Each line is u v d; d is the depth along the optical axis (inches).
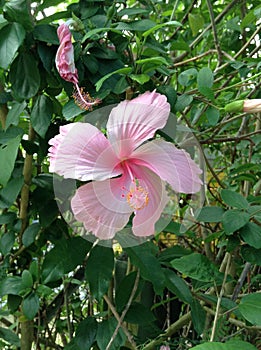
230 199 17.7
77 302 25.9
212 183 29.0
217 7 28.8
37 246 21.7
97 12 18.9
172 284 19.3
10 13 16.9
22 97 17.5
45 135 19.1
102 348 19.1
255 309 15.4
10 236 20.7
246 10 29.0
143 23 17.8
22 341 22.0
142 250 18.6
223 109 18.4
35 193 20.1
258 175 27.2
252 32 27.9
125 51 18.8
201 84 18.3
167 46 24.1
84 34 17.6
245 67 22.7
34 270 20.2
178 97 18.3
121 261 23.6
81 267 24.1
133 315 19.7
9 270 22.7
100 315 20.7
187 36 28.9
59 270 19.0
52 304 25.1
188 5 28.3
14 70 17.6
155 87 18.0
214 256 25.7
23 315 21.5
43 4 18.9
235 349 13.4
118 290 19.9
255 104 17.2
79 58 17.2
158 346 22.2
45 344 25.1
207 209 18.3
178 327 21.9
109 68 17.7
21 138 18.9
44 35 17.1
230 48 27.5
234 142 28.5
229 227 17.1
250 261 18.1
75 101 16.4
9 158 17.1
